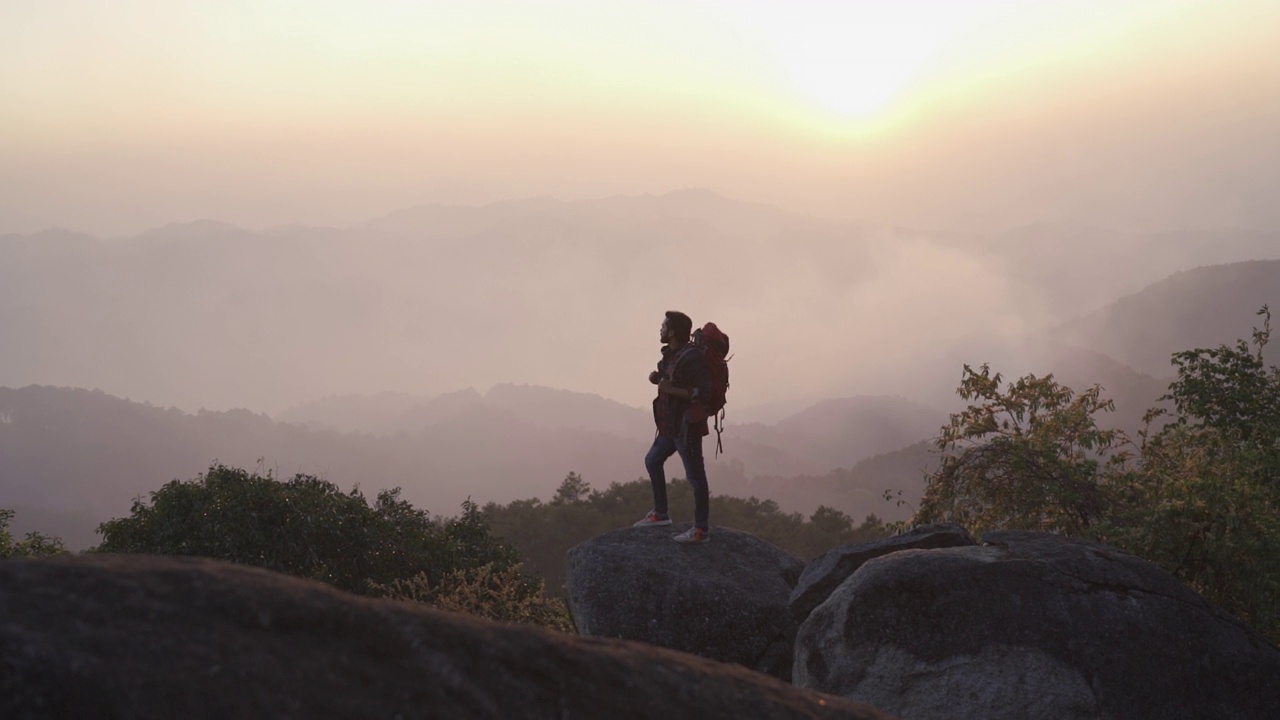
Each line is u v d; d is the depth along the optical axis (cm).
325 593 185
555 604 1137
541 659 185
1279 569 884
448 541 2542
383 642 174
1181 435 1386
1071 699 504
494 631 189
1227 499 928
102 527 2219
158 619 159
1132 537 971
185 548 2069
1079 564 565
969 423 1394
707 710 193
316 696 154
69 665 141
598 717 177
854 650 547
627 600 727
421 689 166
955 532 702
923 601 544
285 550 2136
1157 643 527
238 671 153
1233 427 1298
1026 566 556
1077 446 1319
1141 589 557
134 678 143
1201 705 509
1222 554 905
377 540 2311
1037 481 1216
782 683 220
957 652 526
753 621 714
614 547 771
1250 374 1320
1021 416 1376
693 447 767
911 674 530
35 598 155
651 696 189
